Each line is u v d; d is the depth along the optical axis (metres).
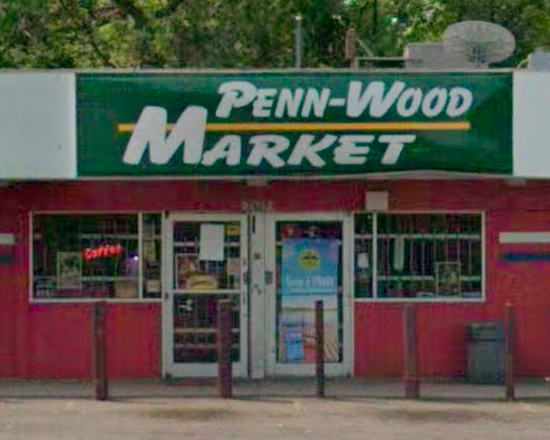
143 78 19.77
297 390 19.69
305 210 20.95
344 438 16.02
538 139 19.91
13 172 19.75
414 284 21.09
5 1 35.28
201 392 19.52
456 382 20.70
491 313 21.02
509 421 17.22
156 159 19.78
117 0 38.06
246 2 36.06
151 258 21.05
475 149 19.88
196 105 19.75
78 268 21.00
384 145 19.83
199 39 36.00
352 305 21.03
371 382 20.53
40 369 20.86
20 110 19.75
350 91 19.77
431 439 16.02
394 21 44.34
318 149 19.78
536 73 19.88
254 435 16.19
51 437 16.08
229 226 21.08
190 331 21.05
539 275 21.05
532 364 20.95
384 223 21.11
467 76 19.86
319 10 38.81
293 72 19.75
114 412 17.80
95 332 18.84
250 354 21.02
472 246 21.11
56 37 37.06
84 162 19.78
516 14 44.03
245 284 21.05
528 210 21.00
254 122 19.77
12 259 20.86
